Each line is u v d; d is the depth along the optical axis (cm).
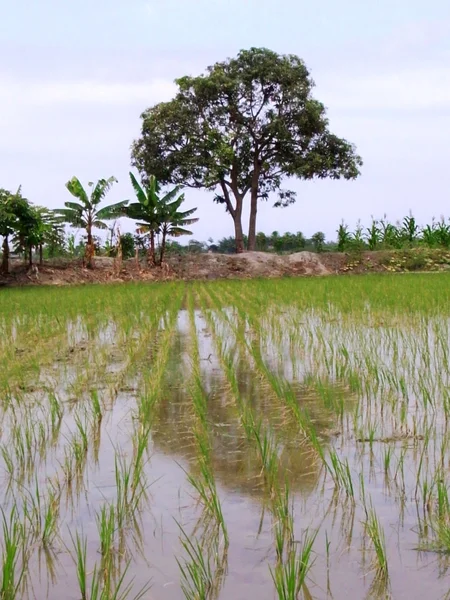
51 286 2998
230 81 3809
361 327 1262
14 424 674
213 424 668
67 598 363
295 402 739
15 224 2897
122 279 3372
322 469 537
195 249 4647
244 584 371
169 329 1328
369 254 3916
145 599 359
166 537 427
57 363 1015
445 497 454
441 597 356
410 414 689
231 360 972
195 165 3822
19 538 409
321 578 376
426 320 1254
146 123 3900
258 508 466
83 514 462
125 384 863
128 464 556
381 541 412
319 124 3925
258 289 2381
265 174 4206
